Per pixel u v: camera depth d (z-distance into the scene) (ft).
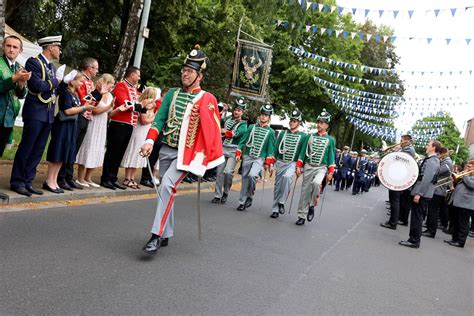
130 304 11.32
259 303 12.91
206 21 66.13
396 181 30.58
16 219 17.06
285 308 12.87
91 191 23.32
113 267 13.78
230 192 37.63
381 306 14.56
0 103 17.94
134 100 25.31
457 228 32.01
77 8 62.54
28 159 19.92
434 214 34.14
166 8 60.13
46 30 67.36
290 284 15.12
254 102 68.85
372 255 22.11
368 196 64.54
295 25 48.34
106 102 24.29
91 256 14.40
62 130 20.83
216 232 21.04
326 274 17.11
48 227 16.74
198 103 15.62
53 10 64.49
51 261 13.38
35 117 19.15
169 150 15.90
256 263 16.90
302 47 86.02
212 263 15.94
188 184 34.91
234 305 12.43
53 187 21.53
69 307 10.59
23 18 59.82
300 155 27.81
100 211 20.79
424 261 23.12
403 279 18.51
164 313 11.14
